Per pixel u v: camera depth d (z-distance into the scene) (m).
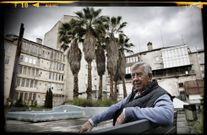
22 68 14.75
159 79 12.27
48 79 17.47
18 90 13.81
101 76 11.80
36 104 13.37
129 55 15.06
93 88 17.72
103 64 12.00
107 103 9.79
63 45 12.98
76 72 11.79
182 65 10.92
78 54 12.11
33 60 16.06
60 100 18.08
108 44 12.09
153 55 13.75
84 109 7.34
